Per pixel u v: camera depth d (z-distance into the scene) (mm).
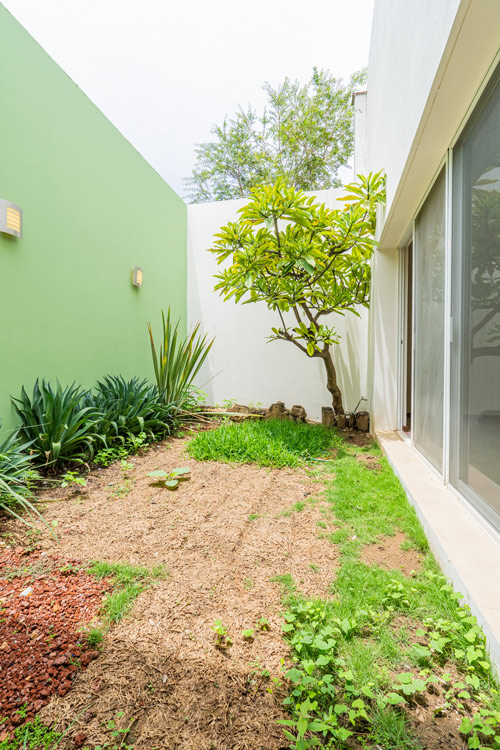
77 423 2852
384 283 4223
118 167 4270
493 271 1623
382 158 3785
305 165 12406
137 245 4695
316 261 3871
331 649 1126
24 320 2957
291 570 1622
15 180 2855
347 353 5359
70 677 1067
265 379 5734
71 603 1390
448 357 2215
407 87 2418
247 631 1206
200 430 4293
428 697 1020
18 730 908
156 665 1115
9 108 2789
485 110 1701
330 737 913
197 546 1821
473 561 1430
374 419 4230
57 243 3318
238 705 992
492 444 1622
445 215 2277
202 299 6074
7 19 2756
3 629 1248
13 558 1698
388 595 1397
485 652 1106
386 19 3422
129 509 2246
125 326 4465
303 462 3152
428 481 2408
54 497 2408
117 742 892
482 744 888
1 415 2738
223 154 12914
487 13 1365
